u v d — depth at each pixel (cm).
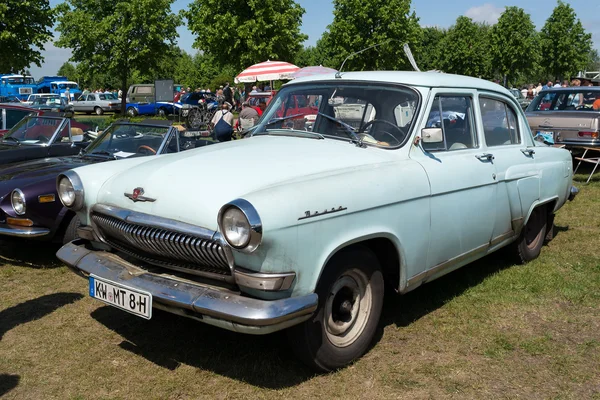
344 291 346
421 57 5550
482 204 435
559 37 3659
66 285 497
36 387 329
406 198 359
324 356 332
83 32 2520
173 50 2708
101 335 396
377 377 341
